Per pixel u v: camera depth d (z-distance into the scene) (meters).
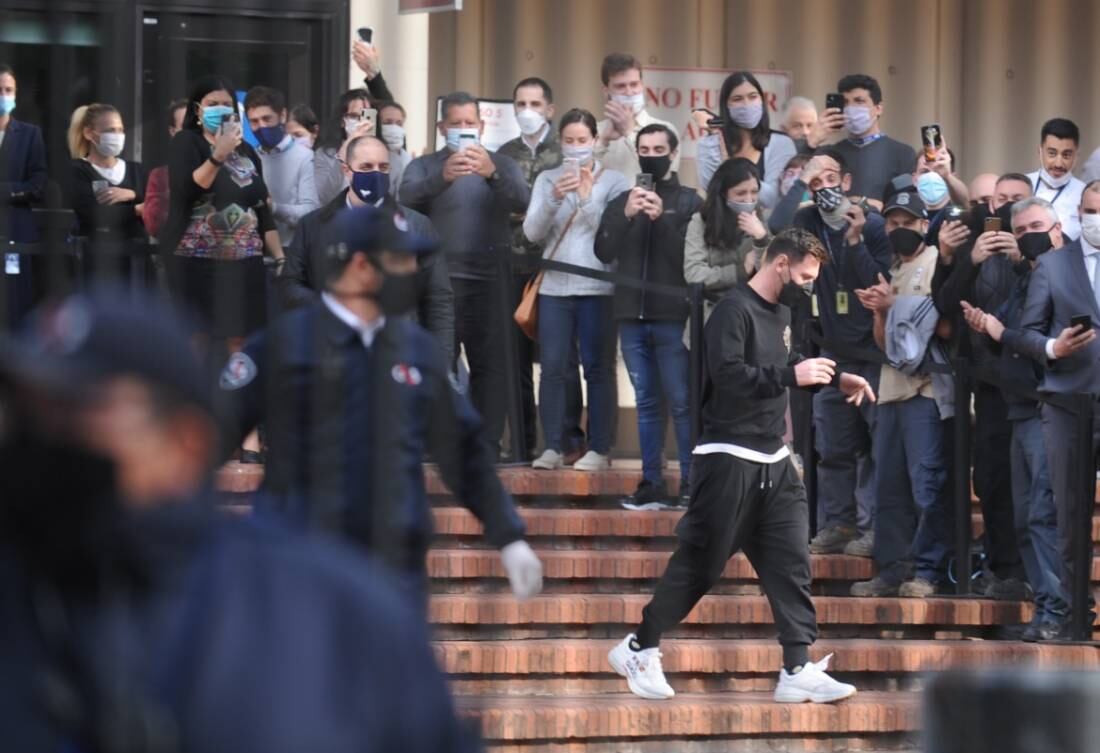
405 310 9.81
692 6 24.78
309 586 5.16
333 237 9.71
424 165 19.58
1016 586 19.00
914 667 17.52
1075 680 6.04
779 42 25.11
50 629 5.12
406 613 5.24
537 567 10.98
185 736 4.99
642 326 19.59
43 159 12.84
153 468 5.31
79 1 9.19
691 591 16.20
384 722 5.08
